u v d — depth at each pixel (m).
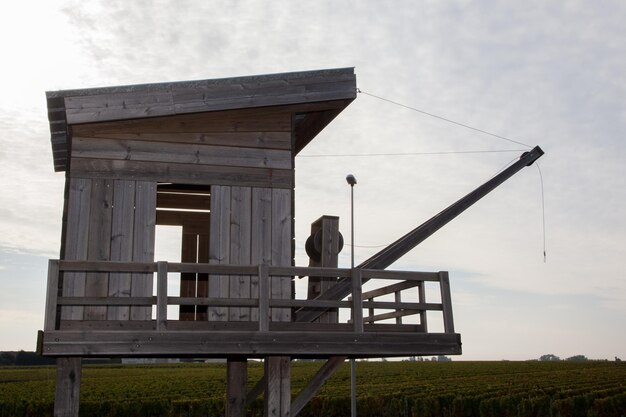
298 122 13.02
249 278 10.69
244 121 11.27
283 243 11.00
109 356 10.08
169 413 37.03
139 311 9.98
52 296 9.09
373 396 39.06
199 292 13.49
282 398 10.20
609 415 35.41
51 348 8.84
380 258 11.50
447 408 37.62
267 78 11.12
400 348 10.36
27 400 39.12
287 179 11.27
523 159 13.17
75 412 9.23
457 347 10.66
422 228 11.90
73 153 10.33
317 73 11.38
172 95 10.55
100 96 10.21
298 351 9.84
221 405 37.50
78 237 10.08
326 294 10.55
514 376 65.06
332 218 11.27
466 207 12.47
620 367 85.62
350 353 10.20
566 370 78.81
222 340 9.52
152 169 10.63
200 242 14.39
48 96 10.11
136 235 10.33
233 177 11.00
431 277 10.85
